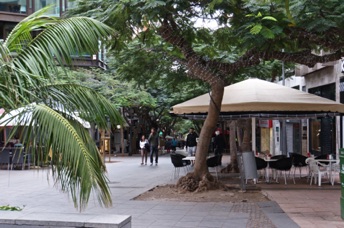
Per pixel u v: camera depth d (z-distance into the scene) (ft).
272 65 62.34
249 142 57.82
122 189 42.42
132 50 52.11
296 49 35.65
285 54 34.35
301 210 30.37
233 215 28.86
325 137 69.56
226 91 41.93
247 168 39.45
